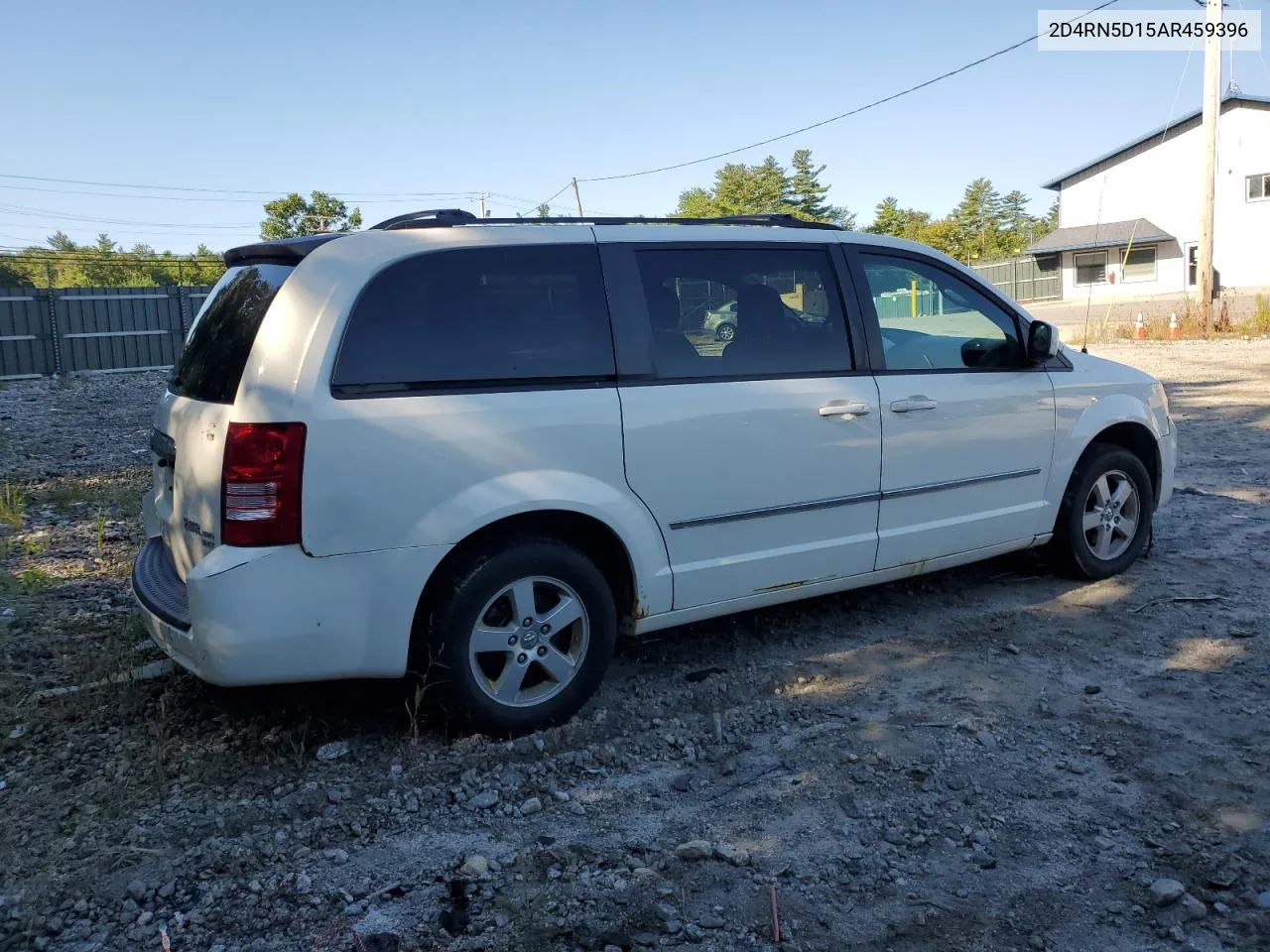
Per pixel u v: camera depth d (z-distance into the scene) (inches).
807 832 132.6
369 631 144.0
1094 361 232.2
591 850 128.6
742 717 165.3
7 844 130.9
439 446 146.2
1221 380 609.6
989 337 209.3
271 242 162.1
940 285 203.5
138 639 197.3
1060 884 120.9
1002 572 236.7
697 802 140.6
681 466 166.2
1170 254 1739.7
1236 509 290.2
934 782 143.9
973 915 115.4
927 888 120.6
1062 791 140.9
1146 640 194.5
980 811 136.5
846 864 125.4
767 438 174.4
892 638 198.8
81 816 137.3
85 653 191.6
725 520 172.2
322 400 140.3
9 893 120.6
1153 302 1515.7
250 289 156.3
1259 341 883.4
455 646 150.2
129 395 714.8
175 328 938.7
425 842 131.6
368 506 142.0
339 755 152.9
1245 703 166.1
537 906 116.8
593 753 153.1
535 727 158.4
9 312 846.5
